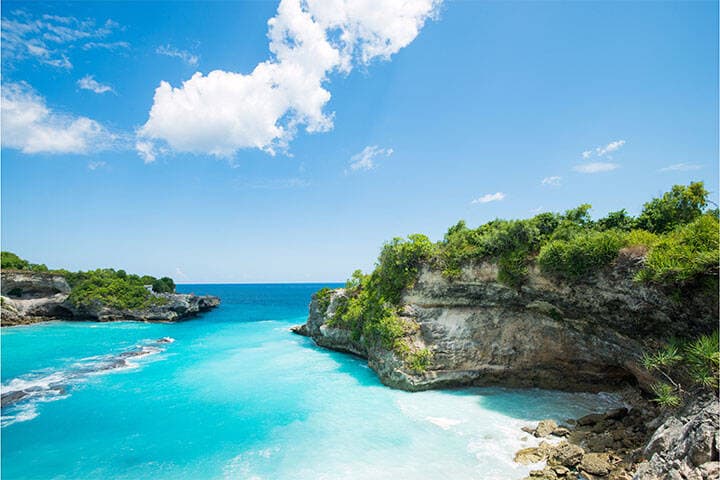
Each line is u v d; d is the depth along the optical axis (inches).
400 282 1230.9
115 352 1617.9
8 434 782.5
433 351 1057.5
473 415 834.2
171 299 3026.6
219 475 610.2
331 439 730.2
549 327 969.5
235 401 970.7
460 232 1125.1
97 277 2819.9
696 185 789.2
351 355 1558.8
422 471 604.1
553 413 826.2
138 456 679.7
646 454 541.3
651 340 720.3
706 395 524.4
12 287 2568.9
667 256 621.6
